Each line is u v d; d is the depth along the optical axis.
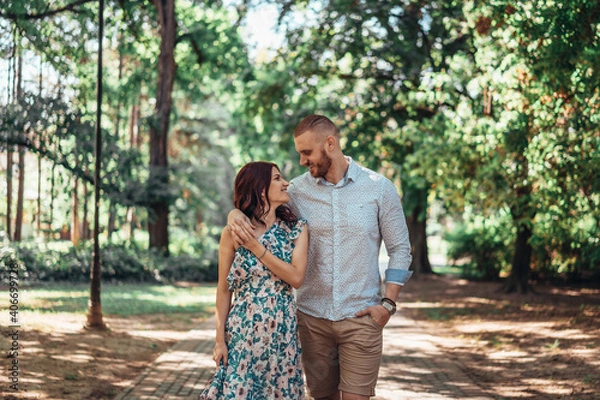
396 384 6.76
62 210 24.17
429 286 20.44
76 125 16.77
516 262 16.83
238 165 31.62
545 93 9.01
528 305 13.99
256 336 3.45
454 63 13.77
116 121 25.50
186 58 24.23
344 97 21.62
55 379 6.42
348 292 3.67
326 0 18.66
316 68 19.72
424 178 16.72
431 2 16.45
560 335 9.79
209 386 3.46
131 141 28.88
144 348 8.68
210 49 22.97
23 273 15.41
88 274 17.31
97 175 9.95
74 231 24.83
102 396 6.00
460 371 7.51
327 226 3.67
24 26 10.77
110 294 15.66
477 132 11.99
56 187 20.23
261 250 3.43
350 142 20.92
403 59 18.77
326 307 3.70
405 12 18.22
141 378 6.71
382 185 3.68
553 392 6.44
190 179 27.86
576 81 8.51
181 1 23.30
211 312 13.20
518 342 9.51
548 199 11.33
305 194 3.73
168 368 7.25
